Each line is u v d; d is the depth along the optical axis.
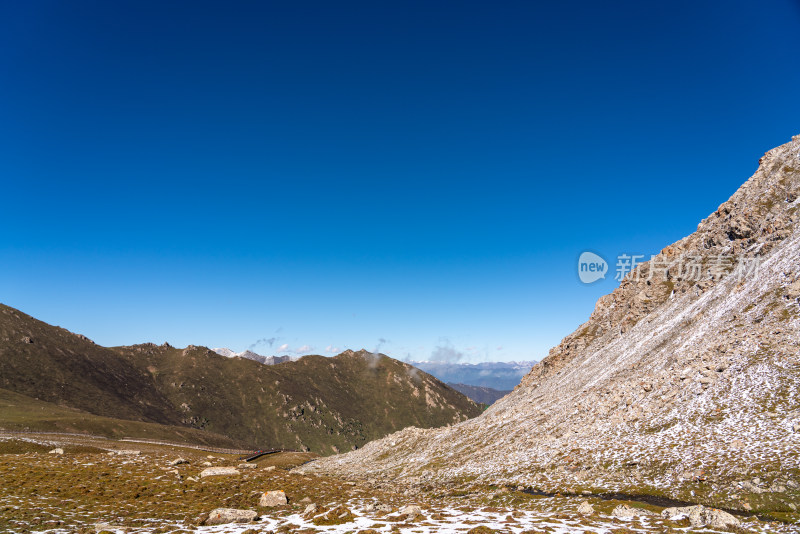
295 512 42.84
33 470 55.88
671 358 82.50
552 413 93.12
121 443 170.50
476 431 108.25
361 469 113.06
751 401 52.91
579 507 40.28
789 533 29.00
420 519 36.50
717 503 38.50
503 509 41.38
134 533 32.12
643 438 57.91
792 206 104.12
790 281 73.69
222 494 50.47
